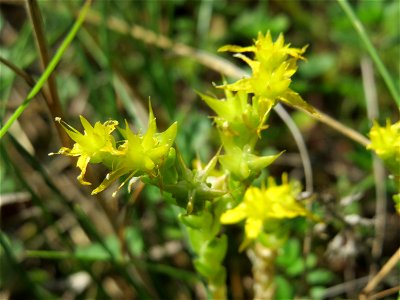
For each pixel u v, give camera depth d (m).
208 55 0.10
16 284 0.09
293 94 0.05
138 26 0.11
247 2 0.13
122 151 0.05
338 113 0.11
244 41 0.12
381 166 0.08
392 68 0.11
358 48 0.11
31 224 0.10
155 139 0.05
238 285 0.09
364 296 0.07
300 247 0.09
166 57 0.10
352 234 0.08
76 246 0.09
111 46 0.11
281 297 0.08
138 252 0.08
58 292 0.09
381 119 0.10
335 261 0.09
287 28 0.12
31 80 0.07
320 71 0.11
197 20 0.12
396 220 0.09
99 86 0.10
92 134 0.05
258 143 0.10
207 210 0.06
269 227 0.06
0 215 0.10
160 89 0.10
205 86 0.11
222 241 0.06
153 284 0.08
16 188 0.09
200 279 0.07
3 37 0.11
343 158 0.10
